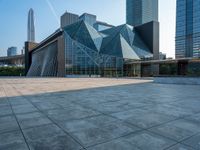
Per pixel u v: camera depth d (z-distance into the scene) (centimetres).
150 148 327
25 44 7762
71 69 4872
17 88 1465
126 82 2259
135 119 520
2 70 8206
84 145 342
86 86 1664
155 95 1028
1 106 716
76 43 4788
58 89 1382
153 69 5216
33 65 6888
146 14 14625
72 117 546
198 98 911
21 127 450
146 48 6169
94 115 568
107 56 4559
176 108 671
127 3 15500
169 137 380
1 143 352
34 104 758
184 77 1888
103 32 6519
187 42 9875
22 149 326
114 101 830
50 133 407
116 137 381
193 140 363
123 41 5134
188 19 9862
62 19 17488
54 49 5462
